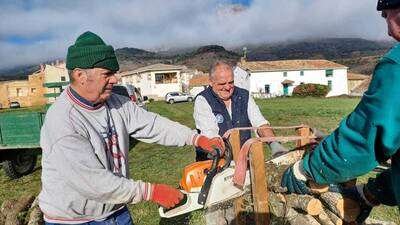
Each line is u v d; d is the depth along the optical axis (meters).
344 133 1.54
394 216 4.80
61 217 2.30
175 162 9.12
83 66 2.15
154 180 7.58
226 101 3.56
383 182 2.03
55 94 9.77
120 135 2.45
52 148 2.14
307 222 2.63
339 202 2.18
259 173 2.57
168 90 55.34
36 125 8.11
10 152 8.66
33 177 8.92
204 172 2.34
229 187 2.33
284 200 2.61
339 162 1.57
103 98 2.29
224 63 3.52
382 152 1.49
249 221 2.97
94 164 2.12
